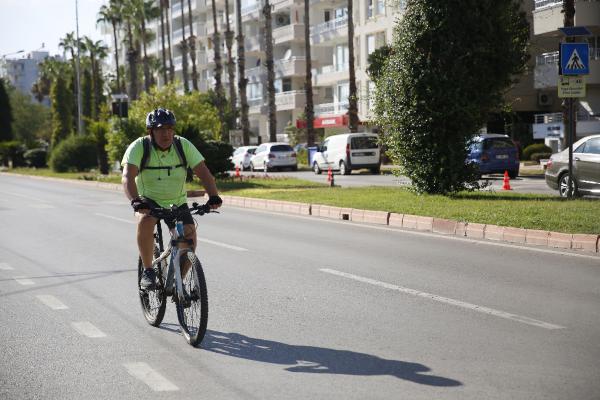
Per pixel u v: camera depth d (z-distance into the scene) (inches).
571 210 612.1
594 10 1674.5
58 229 678.5
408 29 820.0
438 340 273.3
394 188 1003.9
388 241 557.9
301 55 3058.6
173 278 283.7
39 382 230.8
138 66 4419.3
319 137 2719.0
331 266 444.5
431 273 413.7
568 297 343.6
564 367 237.0
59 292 379.2
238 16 2561.5
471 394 211.9
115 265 464.4
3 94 3575.3
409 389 217.8
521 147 1824.6
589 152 793.6
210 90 3063.5
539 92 2028.8
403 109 831.1
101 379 233.1
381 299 347.6
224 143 1363.2
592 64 1718.8
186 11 4210.1
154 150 284.0
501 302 335.3
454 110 801.6
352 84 2059.5
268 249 523.5
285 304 341.4
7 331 298.2
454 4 799.1
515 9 865.5
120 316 324.2
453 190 832.9
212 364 248.2
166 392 219.5
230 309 333.4
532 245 520.1
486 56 806.5
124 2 3430.1
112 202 1031.6
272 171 2059.5
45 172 2223.2
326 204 805.2
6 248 553.0
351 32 2053.4
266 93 3225.9
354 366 242.5
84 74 3966.5
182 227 283.0
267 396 214.4
